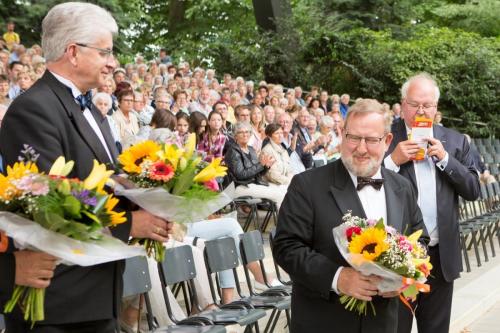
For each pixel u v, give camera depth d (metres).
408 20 26.20
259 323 6.42
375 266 3.02
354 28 24.91
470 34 24.47
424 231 3.71
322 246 3.42
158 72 16.22
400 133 4.59
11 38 18.30
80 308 2.82
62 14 2.98
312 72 22.86
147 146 3.01
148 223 2.94
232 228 6.62
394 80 22.83
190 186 2.98
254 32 23.27
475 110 23.20
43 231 2.49
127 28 23.44
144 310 5.64
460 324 6.79
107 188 2.98
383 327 3.38
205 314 5.13
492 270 9.00
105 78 3.07
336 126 15.11
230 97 14.80
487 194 10.74
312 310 3.43
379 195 3.53
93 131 3.04
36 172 2.58
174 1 29.61
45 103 2.88
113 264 2.93
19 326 2.83
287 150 10.66
